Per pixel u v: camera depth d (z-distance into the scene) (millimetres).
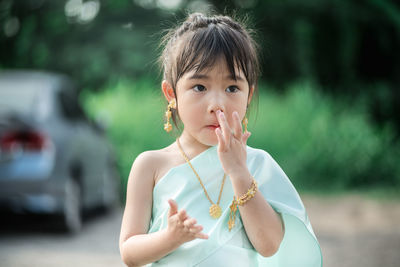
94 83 12695
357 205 7949
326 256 4824
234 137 1803
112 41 12727
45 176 5289
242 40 1896
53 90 6090
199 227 1646
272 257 2008
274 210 1912
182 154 1961
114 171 7699
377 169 10328
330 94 12805
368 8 12930
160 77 2410
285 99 11523
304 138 10367
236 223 1868
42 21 13531
